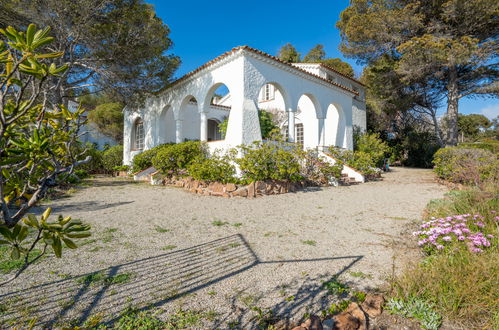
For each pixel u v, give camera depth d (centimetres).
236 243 482
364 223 626
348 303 281
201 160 1115
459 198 655
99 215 679
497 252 333
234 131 1086
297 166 1090
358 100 2134
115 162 1881
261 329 245
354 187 1196
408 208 777
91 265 378
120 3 1204
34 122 197
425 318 252
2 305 273
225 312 269
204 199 909
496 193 611
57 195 959
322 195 996
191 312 267
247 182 968
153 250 442
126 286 320
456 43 1472
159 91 1576
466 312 253
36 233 512
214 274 356
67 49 1147
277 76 1238
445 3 1576
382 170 1981
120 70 1302
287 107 1309
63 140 200
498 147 1529
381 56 2008
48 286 315
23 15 1022
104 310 269
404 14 1658
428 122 2777
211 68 1232
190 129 1984
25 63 151
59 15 1034
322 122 1534
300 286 323
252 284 329
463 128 4228
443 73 1877
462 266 305
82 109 208
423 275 302
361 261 401
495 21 1588
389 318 262
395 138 2758
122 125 2478
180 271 364
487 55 1562
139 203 838
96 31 1191
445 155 1268
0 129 145
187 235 526
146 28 1271
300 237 522
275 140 1140
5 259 388
